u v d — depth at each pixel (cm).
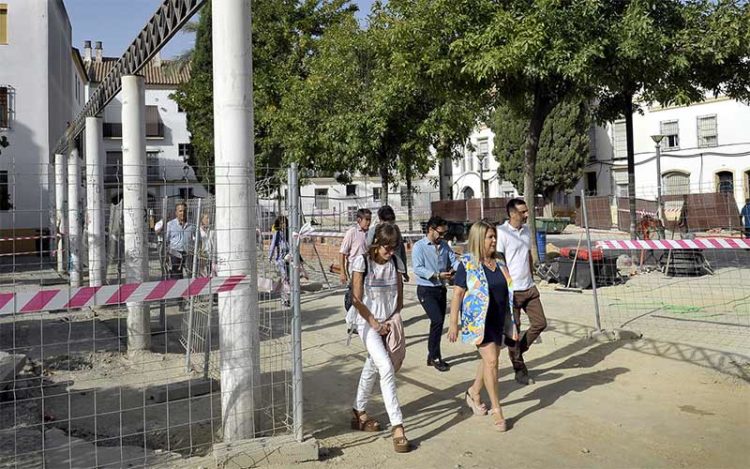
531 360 697
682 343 730
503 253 622
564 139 3338
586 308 988
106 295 392
